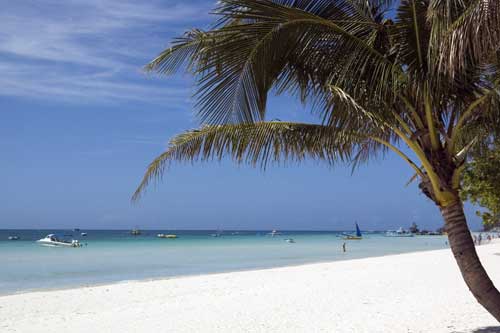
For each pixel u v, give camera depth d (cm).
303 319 1157
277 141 682
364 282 1923
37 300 1653
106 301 1617
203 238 12106
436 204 622
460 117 609
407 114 657
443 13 477
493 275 1953
